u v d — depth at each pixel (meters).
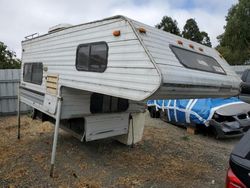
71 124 5.39
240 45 25.78
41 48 5.79
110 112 5.28
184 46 4.10
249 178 1.82
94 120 4.98
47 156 5.33
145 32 3.50
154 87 3.04
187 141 6.62
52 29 5.41
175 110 7.85
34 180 4.25
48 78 5.32
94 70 4.01
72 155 5.43
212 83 3.73
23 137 6.77
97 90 3.94
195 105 7.17
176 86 3.14
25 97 6.73
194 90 3.47
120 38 3.57
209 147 6.14
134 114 5.69
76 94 4.87
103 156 5.43
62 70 4.84
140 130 5.89
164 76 3.02
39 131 7.37
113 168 4.82
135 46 3.35
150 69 3.13
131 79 3.36
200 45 4.68
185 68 3.51
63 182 4.21
